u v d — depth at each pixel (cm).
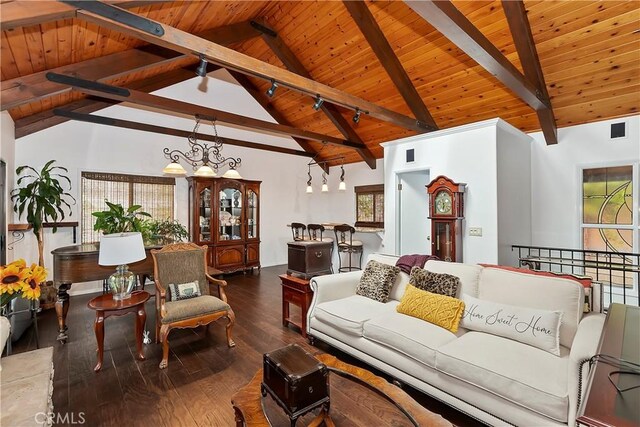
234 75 617
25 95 271
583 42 316
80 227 481
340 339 266
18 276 195
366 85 504
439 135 423
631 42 300
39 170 447
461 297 246
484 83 409
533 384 158
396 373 222
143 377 245
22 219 416
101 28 260
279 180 735
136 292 296
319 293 300
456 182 404
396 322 235
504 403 167
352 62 473
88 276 313
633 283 379
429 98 468
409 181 500
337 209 770
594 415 82
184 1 283
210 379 242
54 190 390
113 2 193
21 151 434
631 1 275
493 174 368
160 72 473
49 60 272
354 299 297
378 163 679
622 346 126
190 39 248
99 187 501
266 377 167
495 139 367
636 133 363
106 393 223
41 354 192
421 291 257
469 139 391
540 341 191
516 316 207
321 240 647
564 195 416
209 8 327
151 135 549
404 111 525
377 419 186
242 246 625
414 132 561
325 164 782
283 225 743
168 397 219
